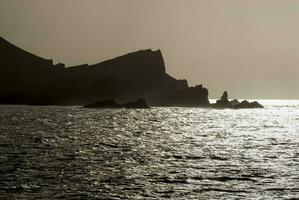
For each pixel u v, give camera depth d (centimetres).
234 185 8062
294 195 7275
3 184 7850
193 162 11106
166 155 12581
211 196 7188
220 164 10762
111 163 10769
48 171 9338
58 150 13388
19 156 11675
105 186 7888
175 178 8725
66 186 7819
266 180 8562
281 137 19488
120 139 17825
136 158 11819
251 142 16988
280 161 11388
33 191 7369
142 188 7762
